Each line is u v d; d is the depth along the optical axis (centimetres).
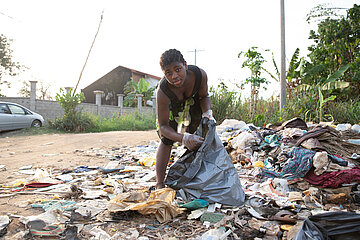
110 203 215
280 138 382
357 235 147
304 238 145
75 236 176
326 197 240
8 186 299
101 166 410
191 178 243
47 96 3562
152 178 325
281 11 849
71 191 275
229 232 178
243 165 356
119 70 3119
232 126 544
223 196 229
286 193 260
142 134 910
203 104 268
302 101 774
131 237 177
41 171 373
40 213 220
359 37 1221
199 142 239
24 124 1121
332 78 825
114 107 1692
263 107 845
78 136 865
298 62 1017
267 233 181
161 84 237
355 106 773
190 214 215
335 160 280
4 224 193
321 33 1285
